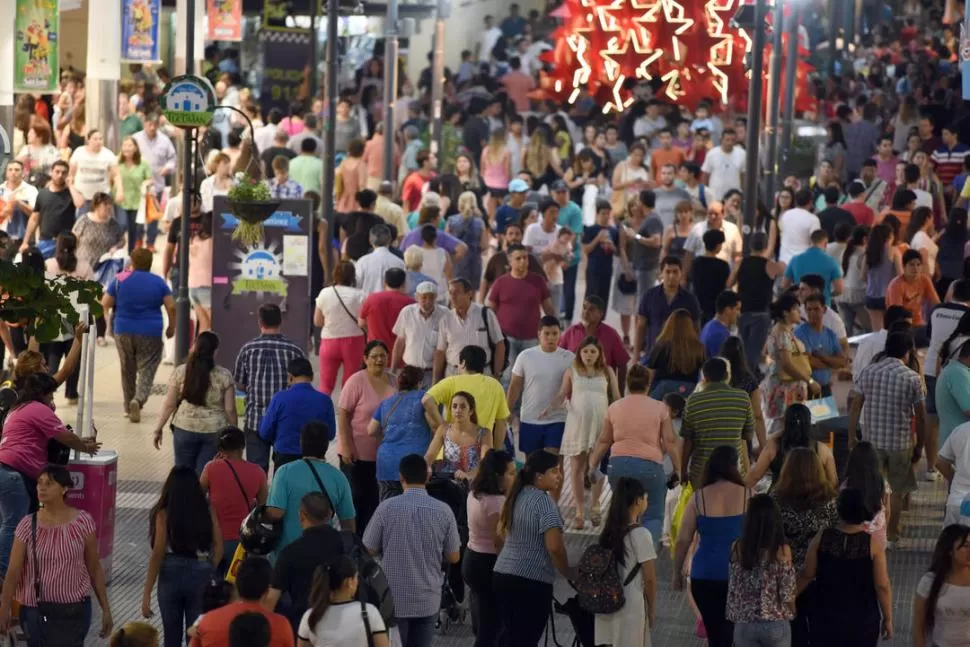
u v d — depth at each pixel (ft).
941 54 447.83
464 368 140.36
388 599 101.91
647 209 226.38
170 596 112.68
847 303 216.95
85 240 210.38
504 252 197.88
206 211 203.72
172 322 183.52
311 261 196.75
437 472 131.23
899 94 406.21
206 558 113.19
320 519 106.01
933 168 271.69
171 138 308.40
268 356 149.69
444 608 127.34
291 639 95.91
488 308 168.96
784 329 158.20
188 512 112.06
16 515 123.85
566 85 362.53
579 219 234.99
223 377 143.95
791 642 110.42
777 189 290.76
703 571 112.47
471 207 227.61
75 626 109.81
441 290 200.64
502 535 111.75
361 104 370.94
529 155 304.09
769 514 106.52
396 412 136.36
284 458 137.28
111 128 299.38
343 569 96.17
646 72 354.74
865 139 329.93
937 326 159.53
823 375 165.27
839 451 146.61
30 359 135.23
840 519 109.70
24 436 124.88
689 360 154.10
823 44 407.44
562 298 241.35
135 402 186.19
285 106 366.84
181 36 294.05
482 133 344.08
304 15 368.48
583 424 149.28
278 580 104.99
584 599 107.55
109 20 287.69
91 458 133.18
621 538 107.34
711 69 348.59
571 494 164.76
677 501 138.41
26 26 224.53
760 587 106.22
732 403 134.92
